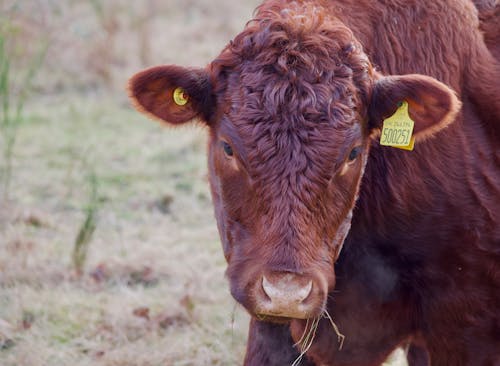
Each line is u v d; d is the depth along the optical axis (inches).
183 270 454.3
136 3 932.0
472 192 274.2
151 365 372.5
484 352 281.0
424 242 272.1
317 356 290.5
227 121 242.4
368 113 254.1
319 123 237.1
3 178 561.9
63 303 414.9
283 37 248.1
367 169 268.8
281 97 238.1
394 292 280.5
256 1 1006.4
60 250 470.6
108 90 743.7
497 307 279.0
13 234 474.3
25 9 757.3
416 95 247.4
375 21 276.2
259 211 235.3
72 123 665.6
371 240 274.4
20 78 727.1
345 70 245.6
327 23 255.0
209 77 253.0
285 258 228.1
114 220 511.5
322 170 234.7
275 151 234.4
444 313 277.3
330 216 239.5
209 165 264.5
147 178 571.2
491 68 286.0
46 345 378.0
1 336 385.4
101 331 396.2
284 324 287.4
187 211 529.3
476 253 274.2
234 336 390.9
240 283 235.8
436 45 277.3
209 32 892.0
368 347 291.0
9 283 430.3
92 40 783.1
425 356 335.6
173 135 645.3
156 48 827.4
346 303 283.1
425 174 270.7
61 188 548.7
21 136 631.2
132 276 452.1
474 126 280.4
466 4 288.2
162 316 406.6
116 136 642.8
